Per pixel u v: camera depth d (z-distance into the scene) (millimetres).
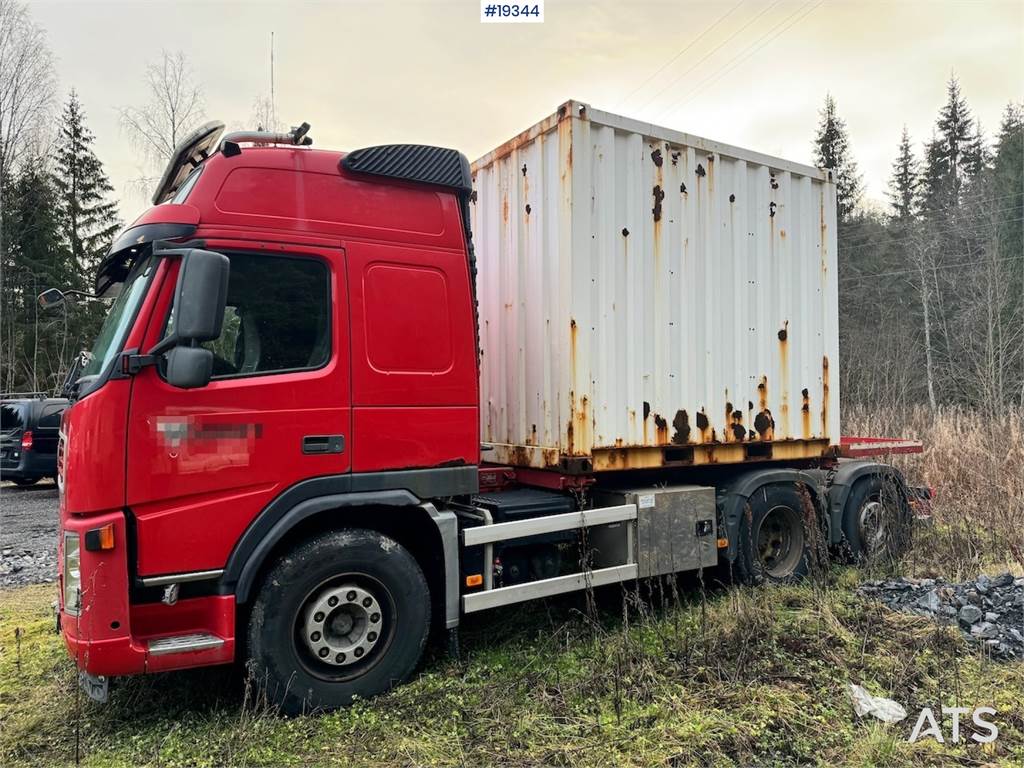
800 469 6227
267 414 3512
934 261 30453
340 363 3701
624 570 4770
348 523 3875
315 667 3664
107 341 3557
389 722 3518
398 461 3848
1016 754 3197
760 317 5727
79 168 31516
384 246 3877
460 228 4160
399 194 3980
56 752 3334
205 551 3377
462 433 4059
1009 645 4352
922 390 27953
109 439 3203
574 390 4598
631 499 4883
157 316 3314
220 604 3412
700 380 5316
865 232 36094
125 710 3719
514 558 4465
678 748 3211
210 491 3391
